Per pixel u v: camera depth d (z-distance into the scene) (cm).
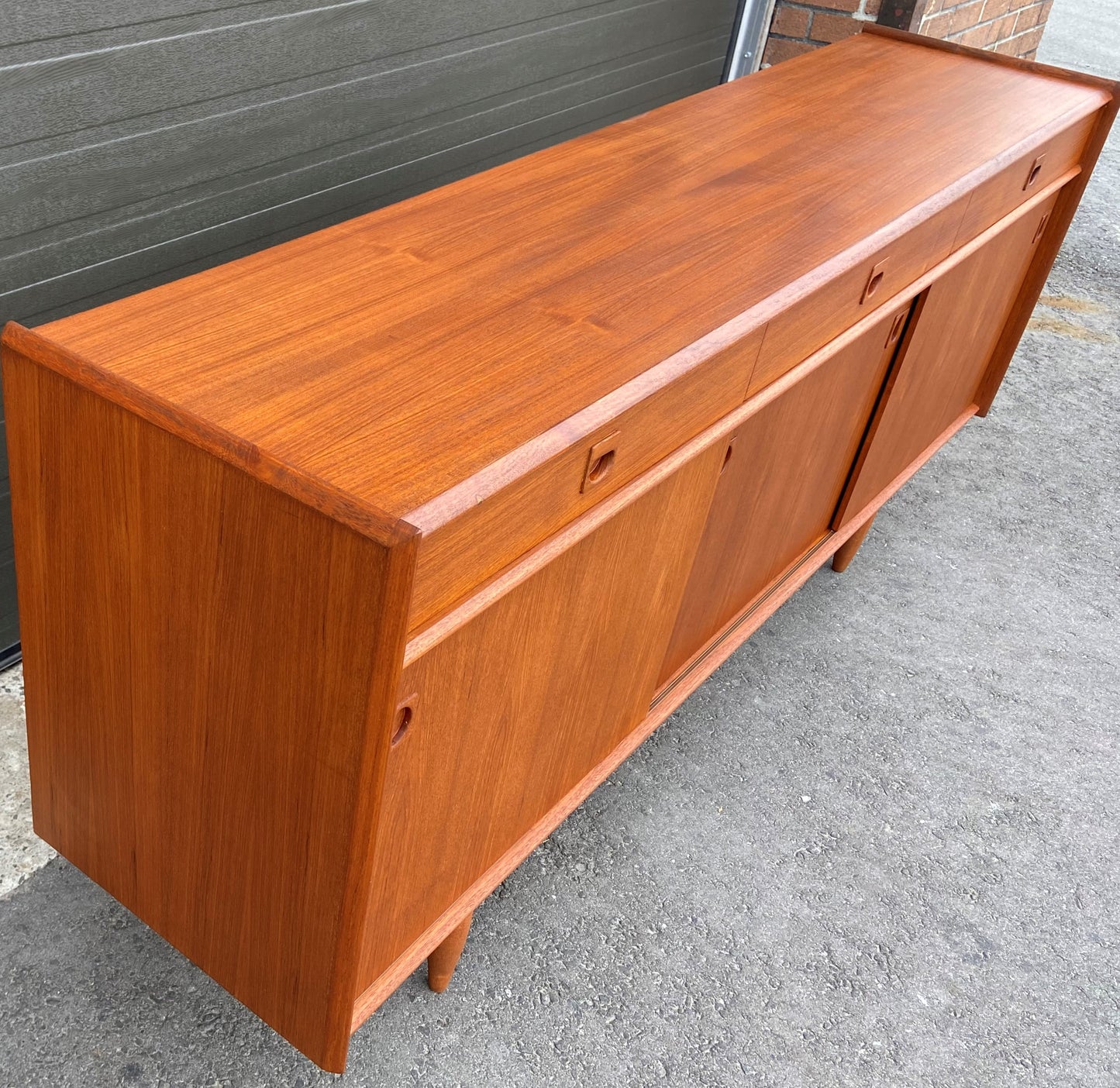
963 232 226
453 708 137
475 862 168
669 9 324
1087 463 359
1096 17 866
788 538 235
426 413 127
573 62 294
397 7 228
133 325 133
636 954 200
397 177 252
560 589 146
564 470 131
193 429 115
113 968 183
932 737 255
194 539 123
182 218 205
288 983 149
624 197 188
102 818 162
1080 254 492
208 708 134
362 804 124
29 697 159
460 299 150
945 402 287
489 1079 178
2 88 167
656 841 221
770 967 202
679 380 146
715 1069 185
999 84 266
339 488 109
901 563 305
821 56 273
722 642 223
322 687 120
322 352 134
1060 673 279
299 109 218
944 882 224
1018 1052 196
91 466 128
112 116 184
